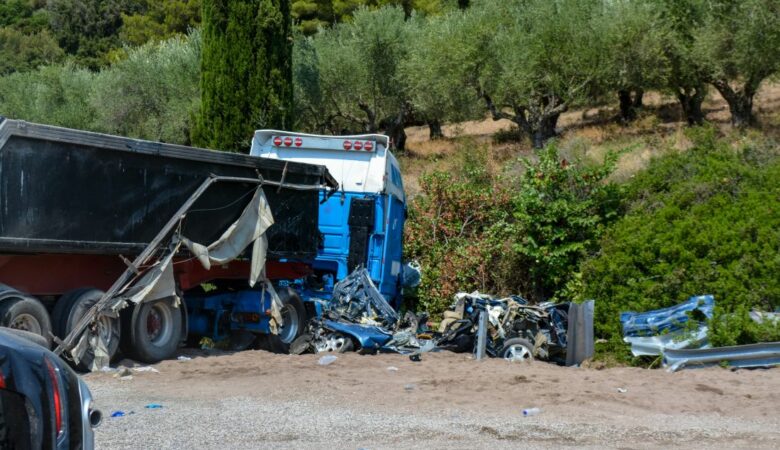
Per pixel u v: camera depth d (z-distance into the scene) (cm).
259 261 1559
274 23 2856
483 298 1650
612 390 1174
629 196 2109
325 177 1781
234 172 1503
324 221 1897
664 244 1716
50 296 1270
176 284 1435
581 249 2000
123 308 1287
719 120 3744
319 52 3716
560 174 2088
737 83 3250
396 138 3969
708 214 1827
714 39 2986
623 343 1580
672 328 1497
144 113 3675
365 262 1856
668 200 1952
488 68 3127
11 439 485
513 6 3294
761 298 1591
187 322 1488
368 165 1877
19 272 1202
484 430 906
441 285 2220
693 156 2177
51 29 9562
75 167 1198
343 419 951
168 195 1361
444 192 2372
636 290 1686
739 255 1652
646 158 2691
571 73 3180
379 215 1884
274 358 1445
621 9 3195
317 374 1276
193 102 3397
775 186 1886
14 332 613
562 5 3219
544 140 3341
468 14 3344
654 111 4300
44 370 523
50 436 501
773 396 1147
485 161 2827
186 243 1383
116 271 1355
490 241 2211
